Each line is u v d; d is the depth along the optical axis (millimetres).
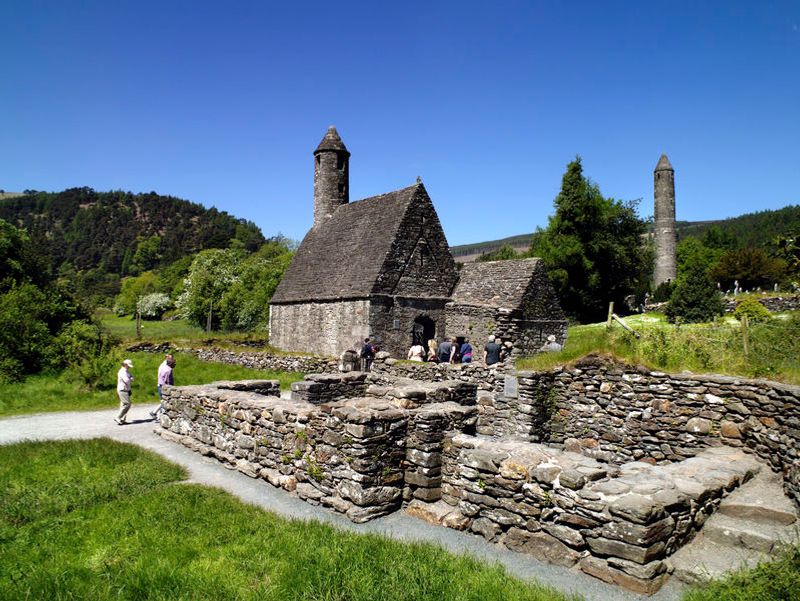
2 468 10016
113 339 29438
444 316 27875
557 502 6086
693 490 6258
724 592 4891
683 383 9727
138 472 9656
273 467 9414
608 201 55969
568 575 5727
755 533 5848
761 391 8391
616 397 10758
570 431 11555
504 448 6992
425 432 7789
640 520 5371
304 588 5316
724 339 10516
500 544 6582
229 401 10805
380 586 5305
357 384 14539
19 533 7043
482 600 5055
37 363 24047
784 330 10703
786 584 4668
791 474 6887
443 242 28609
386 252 26266
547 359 12414
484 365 14164
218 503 8008
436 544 6453
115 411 17266
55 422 15375
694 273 37375
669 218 68125
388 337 25938
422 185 28031
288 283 33531
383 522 7352
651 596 5234
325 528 6898
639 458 10297
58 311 29406
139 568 5848
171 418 13133
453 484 7617
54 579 5656
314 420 8492
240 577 5664
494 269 27391
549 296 26031
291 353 26672
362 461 7488
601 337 11883
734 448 8789
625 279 56250
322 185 35312
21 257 30422
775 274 54281
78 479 9336
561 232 53531
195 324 62656
